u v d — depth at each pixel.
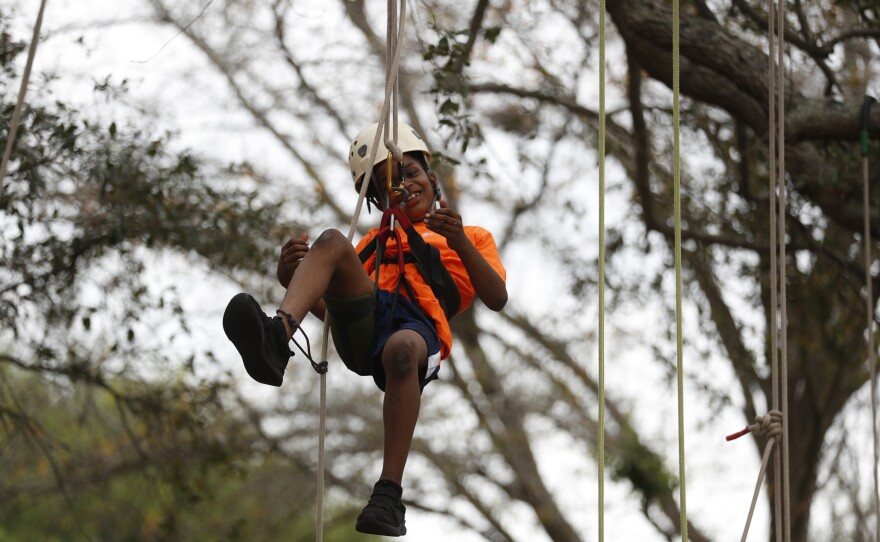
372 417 34.97
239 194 20.19
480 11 19.77
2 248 18.50
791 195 21.61
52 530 32.31
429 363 9.66
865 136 14.94
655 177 24.73
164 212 19.00
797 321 24.31
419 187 10.66
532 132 25.17
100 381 21.66
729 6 19.80
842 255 22.77
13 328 19.17
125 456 27.22
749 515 9.64
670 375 25.64
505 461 36.56
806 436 28.72
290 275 9.64
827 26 19.80
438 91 16.86
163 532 26.70
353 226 9.27
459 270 10.37
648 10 17.53
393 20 10.15
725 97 18.19
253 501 35.28
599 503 8.49
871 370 13.62
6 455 27.70
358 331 9.44
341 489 36.09
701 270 24.69
